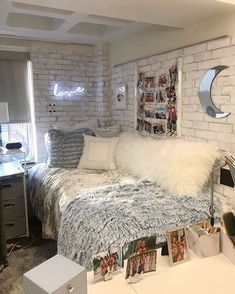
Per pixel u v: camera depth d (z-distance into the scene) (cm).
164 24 233
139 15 207
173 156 229
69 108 371
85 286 98
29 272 95
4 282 217
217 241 135
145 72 297
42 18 298
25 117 349
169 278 117
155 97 286
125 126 344
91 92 384
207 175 218
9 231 284
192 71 240
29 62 343
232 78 206
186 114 251
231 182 211
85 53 371
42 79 349
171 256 126
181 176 216
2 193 257
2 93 330
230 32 205
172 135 268
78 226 187
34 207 312
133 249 120
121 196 212
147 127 302
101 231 166
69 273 95
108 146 305
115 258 118
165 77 270
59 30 302
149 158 255
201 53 229
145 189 226
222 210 188
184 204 192
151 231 162
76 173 282
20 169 290
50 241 287
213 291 110
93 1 177
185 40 246
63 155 306
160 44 276
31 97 349
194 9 195
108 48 364
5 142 346
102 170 298
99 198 210
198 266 126
